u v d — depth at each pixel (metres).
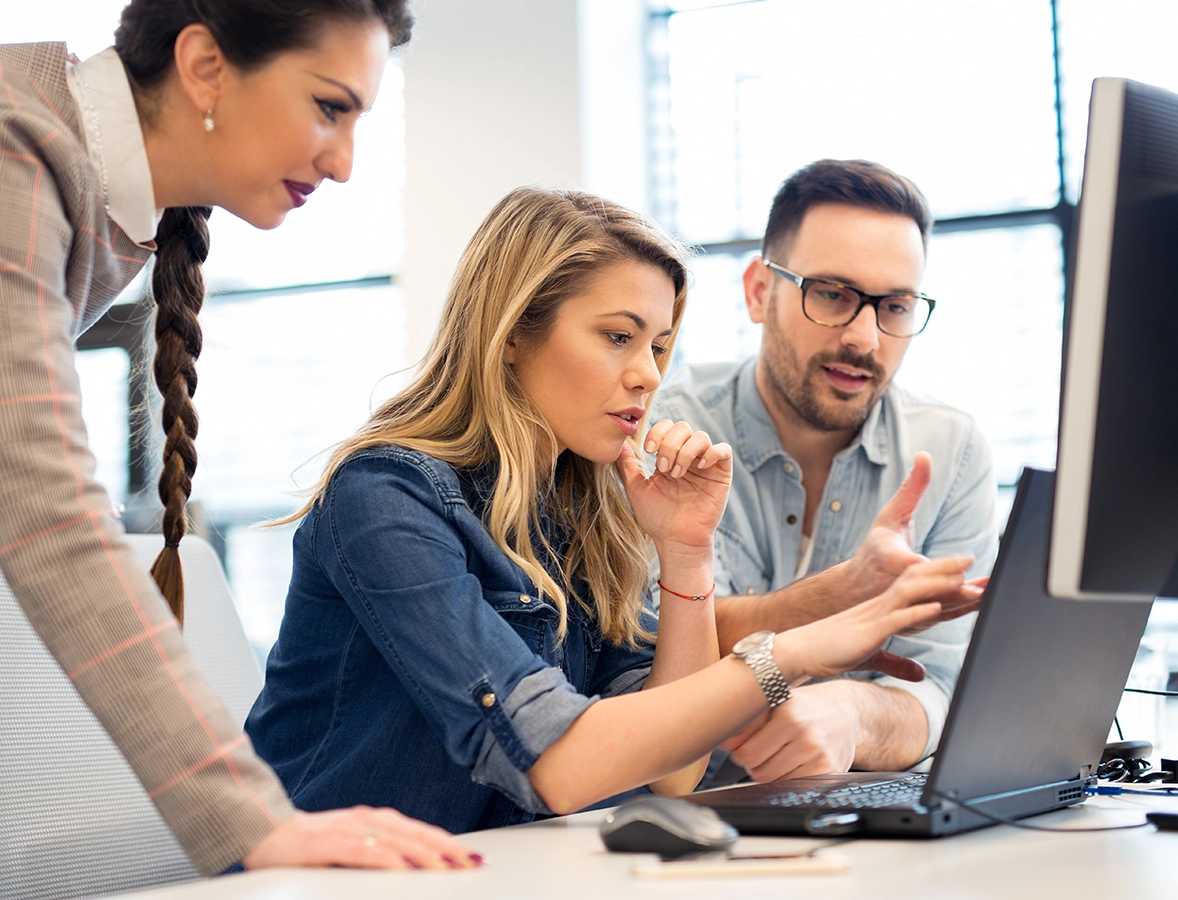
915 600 1.01
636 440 1.47
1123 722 1.62
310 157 1.13
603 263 1.30
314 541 1.21
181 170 1.14
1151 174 0.83
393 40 1.17
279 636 1.32
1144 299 0.83
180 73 1.10
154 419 1.44
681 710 1.01
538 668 1.05
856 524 1.99
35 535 0.86
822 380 1.91
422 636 1.07
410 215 3.45
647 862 0.78
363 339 3.86
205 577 1.40
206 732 0.84
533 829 0.97
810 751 1.29
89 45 3.88
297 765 1.23
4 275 0.92
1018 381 3.28
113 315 3.87
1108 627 1.02
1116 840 0.87
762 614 1.48
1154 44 3.22
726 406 2.05
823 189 1.90
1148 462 0.84
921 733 1.67
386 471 1.19
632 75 3.59
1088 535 0.80
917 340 3.37
